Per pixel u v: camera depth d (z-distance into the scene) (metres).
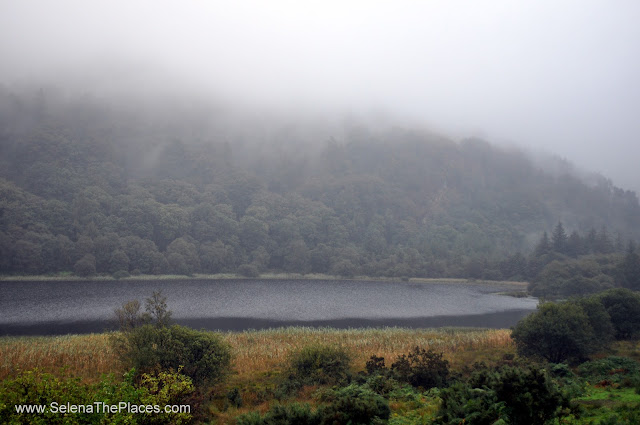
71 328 58.03
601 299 38.56
